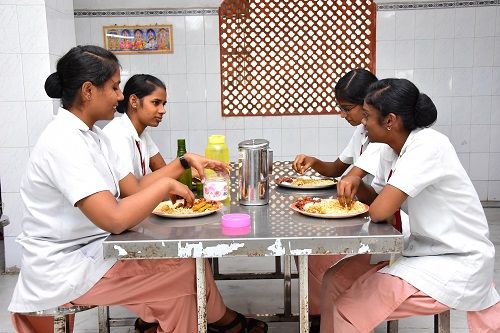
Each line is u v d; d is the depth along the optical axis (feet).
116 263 5.06
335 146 15.47
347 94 6.81
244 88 15.26
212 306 5.66
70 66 4.84
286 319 7.51
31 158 4.99
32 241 5.06
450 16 14.69
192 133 15.40
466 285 4.94
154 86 7.18
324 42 15.01
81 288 4.98
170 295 5.24
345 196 5.45
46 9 10.08
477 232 5.14
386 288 4.98
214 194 5.86
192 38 14.88
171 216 5.24
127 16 14.75
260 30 14.98
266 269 10.59
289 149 15.53
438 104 15.14
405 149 5.08
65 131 4.80
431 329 7.77
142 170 7.41
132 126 7.14
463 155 15.37
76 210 5.02
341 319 5.22
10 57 10.16
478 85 14.98
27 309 5.08
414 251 5.34
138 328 7.04
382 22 14.80
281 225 4.94
